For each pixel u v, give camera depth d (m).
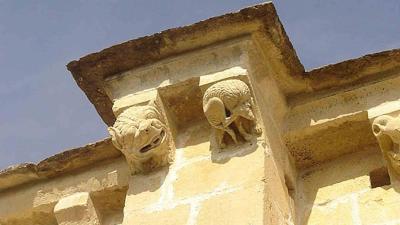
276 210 9.12
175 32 9.90
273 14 9.62
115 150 10.38
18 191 10.74
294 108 10.17
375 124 9.64
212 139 9.65
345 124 9.95
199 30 9.85
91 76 10.26
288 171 9.91
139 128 9.57
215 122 9.45
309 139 10.08
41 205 10.53
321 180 10.02
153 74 10.07
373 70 9.99
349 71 10.02
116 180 10.30
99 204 10.42
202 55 9.90
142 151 9.62
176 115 10.05
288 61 9.96
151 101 9.83
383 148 9.65
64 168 10.57
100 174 10.41
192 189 9.25
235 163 9.28
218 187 9.12
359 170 9.94
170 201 9.24
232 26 9.79
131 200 9.45
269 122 9.77
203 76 9.74
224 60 9.78
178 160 9.68
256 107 9.48
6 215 10.67
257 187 8.94
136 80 10.11
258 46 9.84
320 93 10.16
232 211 8.82
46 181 10.67
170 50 10.03
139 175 9.71
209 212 8.92
